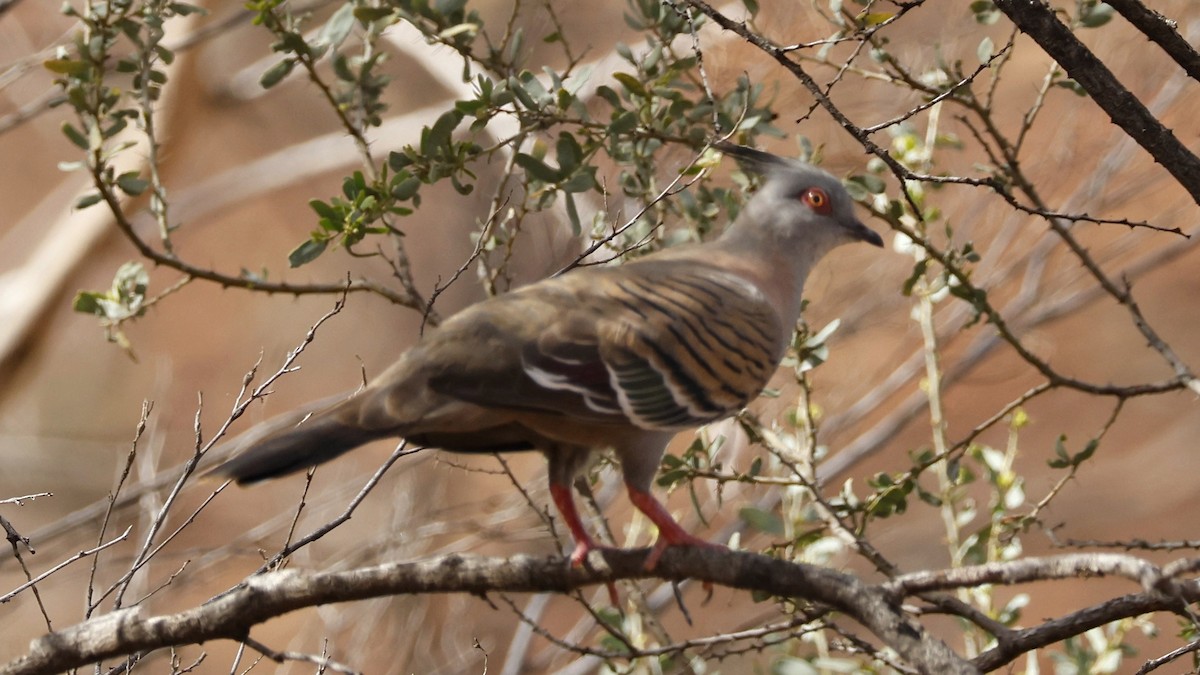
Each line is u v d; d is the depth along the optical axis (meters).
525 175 9.04
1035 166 15.36
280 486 20.38
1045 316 15.23
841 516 9.10
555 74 8.44
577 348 6.57
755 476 9.08
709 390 6.88
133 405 23.31
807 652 12.01
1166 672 16.86
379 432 6.31
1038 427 21.44
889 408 19.95
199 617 6.38
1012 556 9.10
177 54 16.62
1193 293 22.75
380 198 8.20
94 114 8.72
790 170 8.26
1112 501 20.56
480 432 6.94
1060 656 9.20
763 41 6.62
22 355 17.08
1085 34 14.52
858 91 13.16
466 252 22.17
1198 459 20.66
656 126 8.77
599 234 9.38
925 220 9.02
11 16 20.77
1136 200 17.59
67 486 20.89
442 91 20.73
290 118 23.23
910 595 5.80
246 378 7.27
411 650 14.23
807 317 15.41
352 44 14.27
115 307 9.20
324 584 6.34
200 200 18.70
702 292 7.08
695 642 7.03
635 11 9.08
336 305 7.48
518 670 12.96
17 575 18.05
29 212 25.58
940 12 12.96
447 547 14.80
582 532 6.76
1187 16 14.91
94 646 6.46
